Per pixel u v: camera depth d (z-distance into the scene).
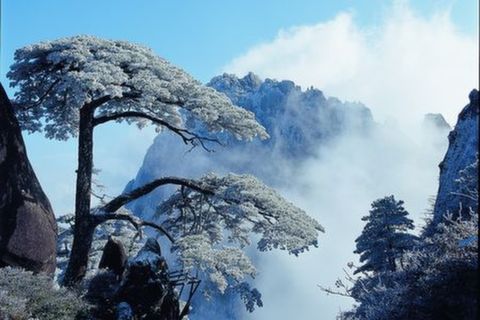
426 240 14.59
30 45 20.20
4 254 17.17
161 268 17.22
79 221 20.75
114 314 16.28
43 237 18.64
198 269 18.11
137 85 18.67
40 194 19.47
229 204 22.02
